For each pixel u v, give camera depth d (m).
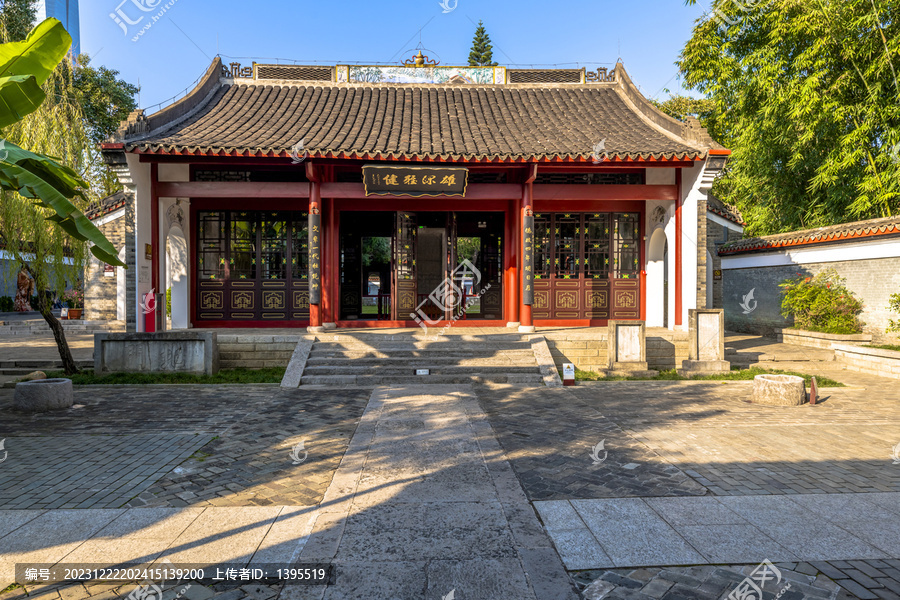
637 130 12.21
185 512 4.01
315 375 9.40
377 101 14.09
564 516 3.94
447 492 4.39
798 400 7.67
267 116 12.54
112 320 15.87
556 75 15.25
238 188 10.88
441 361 9.81
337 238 12.77
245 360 10.46
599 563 3.28
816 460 5.23
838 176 14.38
